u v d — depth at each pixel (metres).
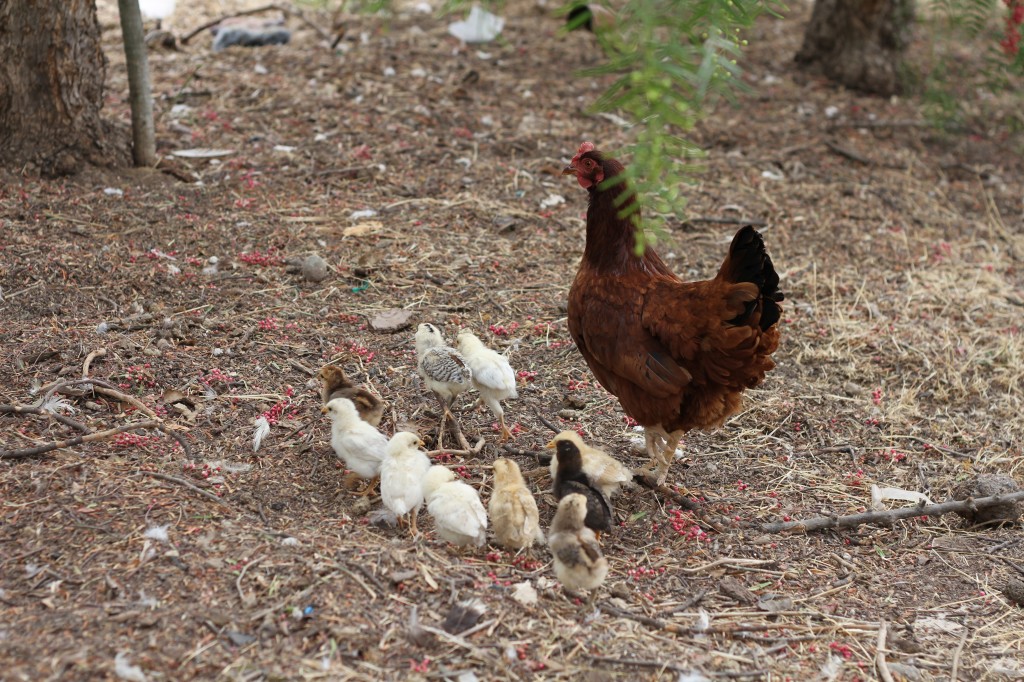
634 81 2.93
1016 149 12.28
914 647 4.72
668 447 5.85
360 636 4.19
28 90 8.54
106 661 3.85
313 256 7.95
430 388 6.13
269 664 3.97
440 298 7.89
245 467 5.55
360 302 7.68
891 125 12.37
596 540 4.75
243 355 6.73
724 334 5.05
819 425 6.94
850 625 4.87
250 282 7.71
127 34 8.80
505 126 11.12
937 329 8.29
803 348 7.87
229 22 13.35
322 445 5.88
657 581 5.08
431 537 5.11
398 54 12.75
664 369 5.37
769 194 10.48
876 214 10.30
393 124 10.83
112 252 7.78
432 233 8.86
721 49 3.15
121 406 5.92
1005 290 9.09
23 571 4.36
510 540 4.96
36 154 8.66
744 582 5.16
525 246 8.88
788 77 13.57
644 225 3.31
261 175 9.47
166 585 4.35
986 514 5.96
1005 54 10.35
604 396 6.91
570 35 14.09
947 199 10.87
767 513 5.89
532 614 4.57
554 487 5.30
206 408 6.07
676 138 3.02
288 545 4.73
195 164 9.53
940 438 6.95
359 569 4.63
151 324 6.93
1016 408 7.35
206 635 4.09
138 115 9.09
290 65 12.16
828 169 11.16
